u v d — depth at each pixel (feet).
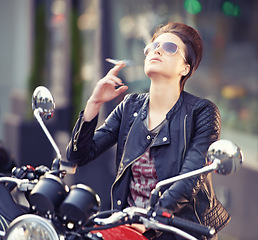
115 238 13.25
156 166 15.06
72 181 46.44
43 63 60.34
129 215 12.60
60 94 57.98
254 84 43.78
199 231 12.25
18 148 55.62
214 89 45.83
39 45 60.03
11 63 76.84
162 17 46.47
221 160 12.47
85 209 11.78
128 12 47.44
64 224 12.16
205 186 15.34
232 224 38.52
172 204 13.74
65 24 55.62
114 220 12.47
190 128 15.08
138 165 15.42
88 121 15.34
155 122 15.47
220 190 39.60
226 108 45.14
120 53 47.80
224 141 12.60
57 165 14.48
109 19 47.16
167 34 15.53
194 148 14.76
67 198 11.87
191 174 12.63
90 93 53.62
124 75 47.11
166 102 15.44
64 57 55.52
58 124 55.72
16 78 75.51
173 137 15.08
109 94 15.17
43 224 11.65
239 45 44.86
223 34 45.50
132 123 16.01
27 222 11.75
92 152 16.21
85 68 53.98
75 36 54.54
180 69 15.34
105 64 47.14
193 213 15.07
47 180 12.18
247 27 44.57
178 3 46.55
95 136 16.51
